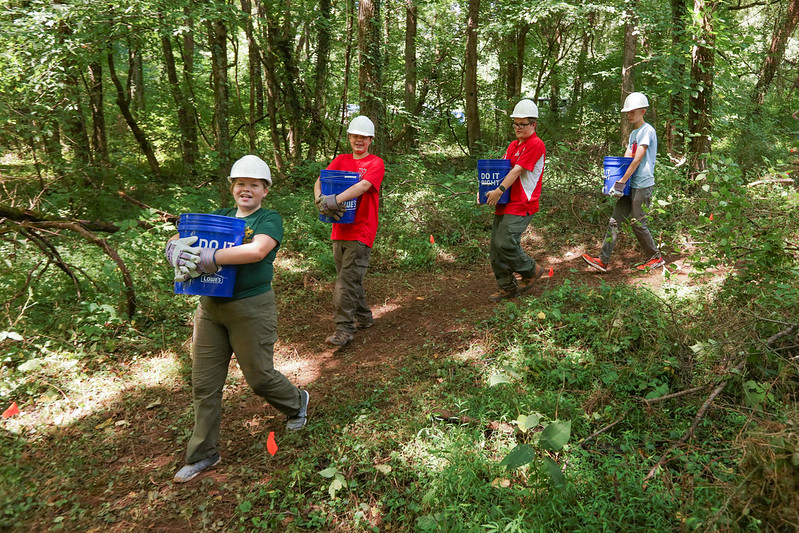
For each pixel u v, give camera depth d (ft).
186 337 16.85
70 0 22.20
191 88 41.63
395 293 20.88
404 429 11.34
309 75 44.32
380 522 9.19
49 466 11.09
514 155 17.49
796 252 13.28
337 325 16.42
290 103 39.78
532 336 14.42
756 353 10.68
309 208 28.55
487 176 17.38
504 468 9.52
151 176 39.91
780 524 7.02
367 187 15.10
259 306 10.66
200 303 10.76
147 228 21.02
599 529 8.13
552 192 28.68
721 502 7.82
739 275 12.77
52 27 22.48
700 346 11.28
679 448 9.74
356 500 9.56
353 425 11.91
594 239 24.64
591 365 12.76
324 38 39.99
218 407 10.98
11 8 22.22
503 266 17.85
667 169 25.27
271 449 10.20
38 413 12.90
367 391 13.58
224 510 9.79
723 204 12.28
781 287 11.73
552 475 8.16
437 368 14.19
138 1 23.09
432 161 41.52
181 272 9.56
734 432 9.77
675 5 28.84
